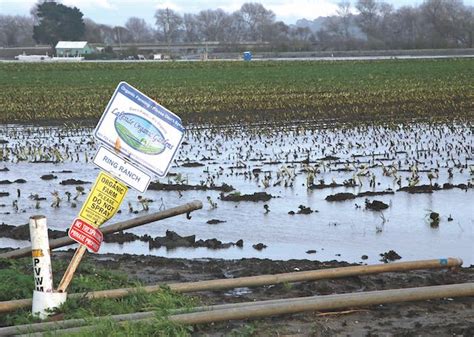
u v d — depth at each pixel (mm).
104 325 6859
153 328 6898
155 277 9672
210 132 25625
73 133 26562
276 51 128625
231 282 8547
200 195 15984
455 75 50969
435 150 20984
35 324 7039
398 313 7719
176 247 12078
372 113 30156
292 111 31438
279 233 12992
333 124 27000
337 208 14641
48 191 16812
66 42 141000
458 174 17672
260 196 15492
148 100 7590
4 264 9734
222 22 183875
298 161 19859
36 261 7309
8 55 141625
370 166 18859
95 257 11070
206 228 13414
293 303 7492
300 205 14664
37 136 26047
